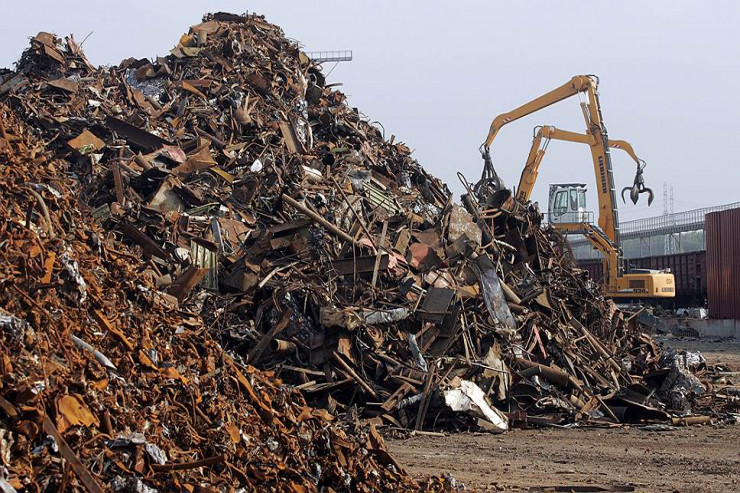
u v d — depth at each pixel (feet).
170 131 106.11
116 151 95.30
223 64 124.67
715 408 86.74
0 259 30.17
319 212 91.71
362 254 85.92
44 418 24.72
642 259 276.82
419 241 92.99
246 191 93.45
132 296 39.60
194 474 29.40
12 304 28.48
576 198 209.56
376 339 75.51
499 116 194.70
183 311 43.09
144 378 32.65
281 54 136.56
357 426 43.01
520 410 77.36
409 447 62.23
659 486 47.32
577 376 87.81
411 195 112.88
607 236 181.98
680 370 86.74
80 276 33.88
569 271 110.52
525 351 84.33
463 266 89.61
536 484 47.52
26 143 49.67
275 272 79.87
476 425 71.41
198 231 85.05
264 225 90.79
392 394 72.33
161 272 76.59
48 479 23.98
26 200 36.42
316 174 102.73
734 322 192.75
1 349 25.54
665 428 73.92
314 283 79.41
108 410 28.07
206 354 39.60
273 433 36.09
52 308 30.60
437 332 78.54
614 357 96.73
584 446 63.41
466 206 103.91
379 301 80.02
